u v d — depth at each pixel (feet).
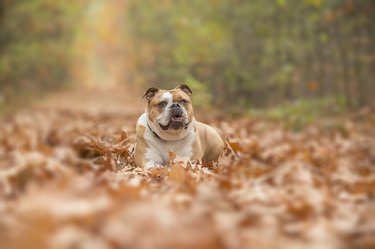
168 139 25.79
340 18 69.00
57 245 9.41
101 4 263.49
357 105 65.41
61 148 32.73
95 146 27.22
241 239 10.66
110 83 277.03
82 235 9.94
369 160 35.40
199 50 85.30
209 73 86.58
